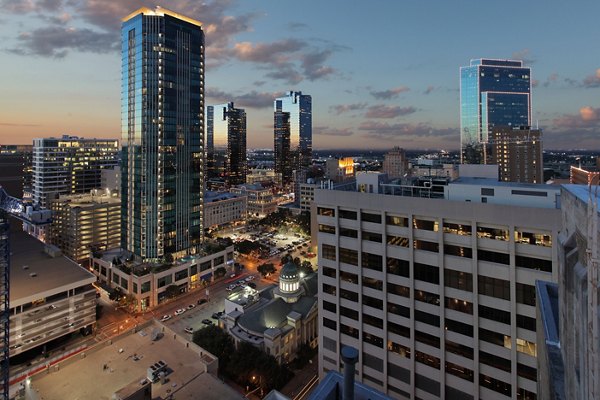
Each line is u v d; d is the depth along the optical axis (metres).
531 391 58.31
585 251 17.16
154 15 169.88
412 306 69.38
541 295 31.08
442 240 65.69
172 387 78.69
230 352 106.69
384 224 71.94
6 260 79.38
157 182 172.62
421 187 77.00
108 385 79.12
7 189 199.00
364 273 75.31
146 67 170.25
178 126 179.75
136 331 102.06
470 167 92.81
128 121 177.62
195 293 165.75
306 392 97.94
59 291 121.81
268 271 180.25
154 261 172.75
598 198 16.02
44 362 110.19
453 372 65.88
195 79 187.88
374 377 75.31
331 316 80.75
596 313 14.08
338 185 88.00
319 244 81.94
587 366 15.18
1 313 77.25
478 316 62.81
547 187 68.75
